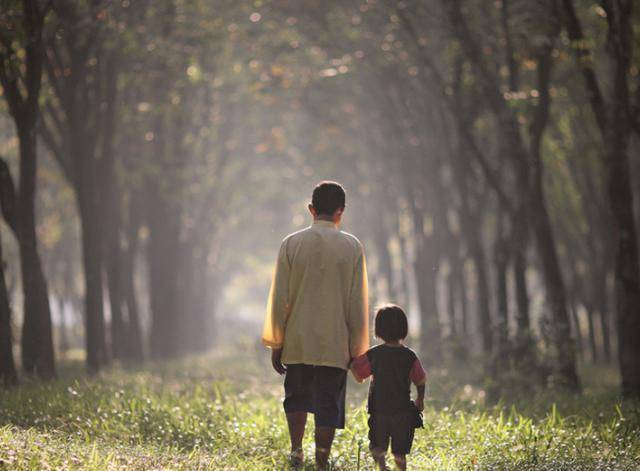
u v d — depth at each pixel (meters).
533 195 42.75
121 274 70.31
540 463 18.00
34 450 16.06
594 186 67.25
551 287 41.66
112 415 22.03
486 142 63.59
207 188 92.19
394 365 16.34
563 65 55.09
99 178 49.88
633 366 33.72
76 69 43.81
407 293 90.44
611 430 21.69
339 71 62.22
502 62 49.78
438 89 54.59
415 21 56.34
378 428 16.20
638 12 39.72
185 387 33.97
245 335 87.75
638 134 37.00
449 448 19.42
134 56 49.56
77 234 102.31
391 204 88.44
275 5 61.31
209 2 57.38
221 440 19.94
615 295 34.59
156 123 64.38
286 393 16.97
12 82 33.06
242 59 71.88
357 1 58.56
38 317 35.59
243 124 91.31
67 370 49.03
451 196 76.75
